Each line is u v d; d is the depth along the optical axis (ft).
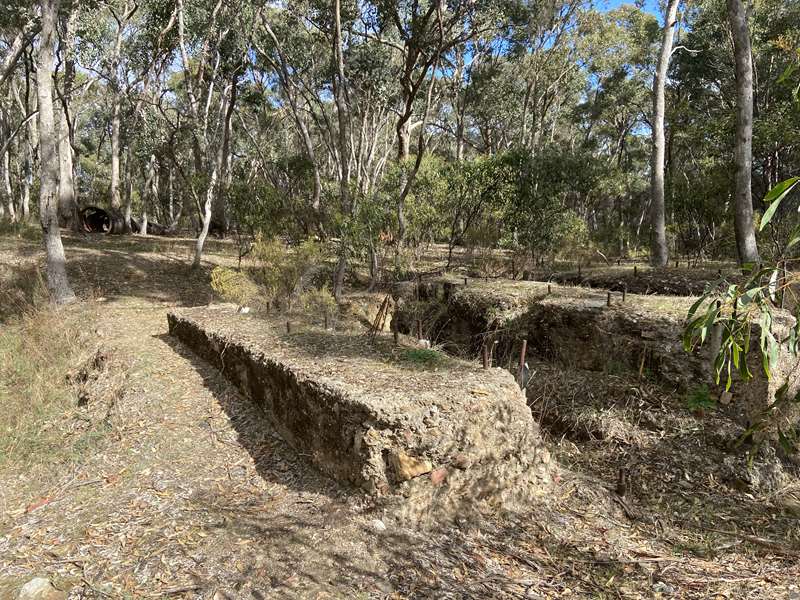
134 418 14.24
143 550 8.86
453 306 23.62
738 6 28.17
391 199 35.32
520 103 79.05
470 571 8.67
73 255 38.09
